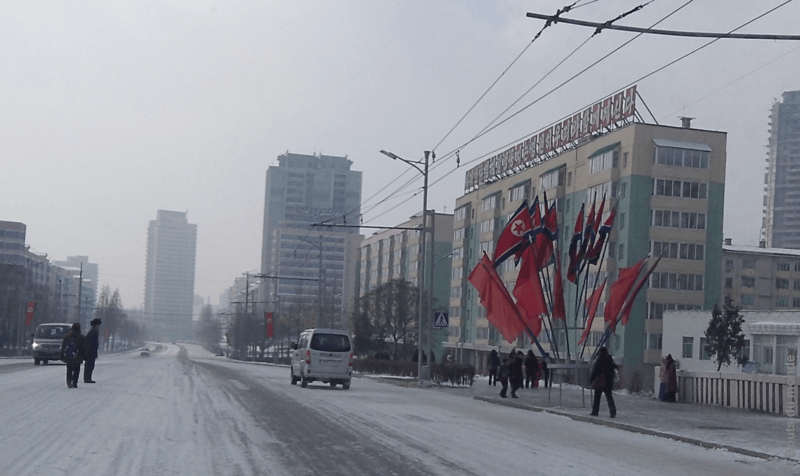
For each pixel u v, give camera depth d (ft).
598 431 59.98
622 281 84.64
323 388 104.22
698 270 203.10
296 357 107.86
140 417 52.75
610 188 205.77
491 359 128.88
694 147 204.85
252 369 175.22
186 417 54.19
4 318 300.61
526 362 126.82
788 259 291.99
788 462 43.91
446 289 338.54
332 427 51.62
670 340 188.55
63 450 36.96
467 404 85.56
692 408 84.99
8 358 200.23
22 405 57.36
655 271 201.26
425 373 130.52
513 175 260.42
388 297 256.11
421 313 132.77
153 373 118.73
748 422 68.18
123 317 600.80
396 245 381.19
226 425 50.21
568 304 218.79
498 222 268.41
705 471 39.40
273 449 40.06
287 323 360.07
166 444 40.37
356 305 269.23
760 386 83.35
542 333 226.38
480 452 41.73
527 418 69.05
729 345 159.94
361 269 443.32
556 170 230.27
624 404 89.56
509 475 34.19
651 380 196.65
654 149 203.10
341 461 36.81
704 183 205.46
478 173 287.48
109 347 583.17
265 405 67.41
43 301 347.97
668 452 47.32
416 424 56.29
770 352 155.22
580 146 222.07
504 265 250.98
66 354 76.59
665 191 202.90
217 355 522.88
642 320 200.03
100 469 32.42
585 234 88.84
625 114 206.18
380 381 144.46
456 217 303.68
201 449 39.11
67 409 55.77
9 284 302.45
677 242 202.69
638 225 200.95
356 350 257.75
